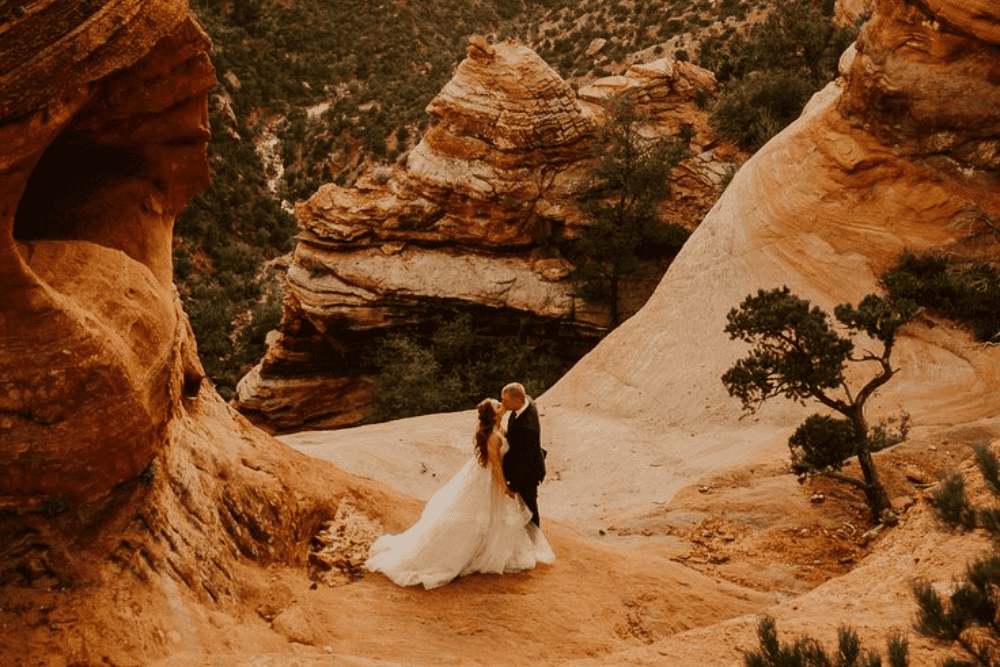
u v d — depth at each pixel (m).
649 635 8.08
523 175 45.38
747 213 27.16
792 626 7.02
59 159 7.96
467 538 8.23
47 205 7.77
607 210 44.31
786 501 13.89
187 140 8.12
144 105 7.46
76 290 6.66
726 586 9.46
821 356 13.76
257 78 88.19
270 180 80.31
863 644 6.44
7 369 6.00
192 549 7.26
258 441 9.45
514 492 8.45
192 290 63.84
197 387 9.11
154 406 7.23
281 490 8.70
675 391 23.61
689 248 27.84
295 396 47.53
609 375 25.59
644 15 79.06
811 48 53.75
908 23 23.98
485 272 45.41
